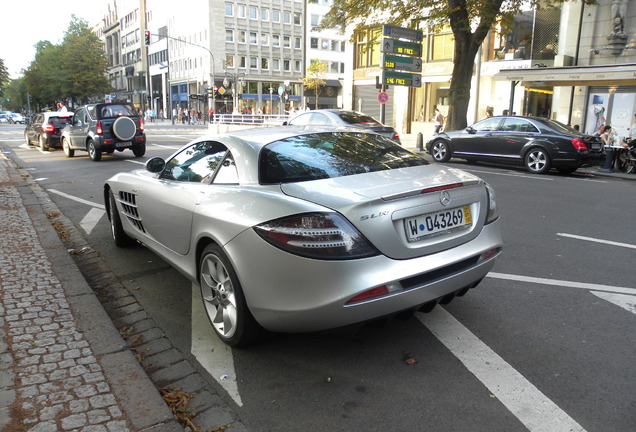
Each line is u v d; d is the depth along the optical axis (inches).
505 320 145.8
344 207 108.0
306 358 125.2
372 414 101.8
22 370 115.2
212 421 99.8
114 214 217.9
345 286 105.1
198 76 2672.2
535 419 99.3
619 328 140.2
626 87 748.6
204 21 2532.0
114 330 136.9
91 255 216.1
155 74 3324.3
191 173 154.6
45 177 472.4
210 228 127.3
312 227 106.0
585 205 326.3
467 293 167.6
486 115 981.2
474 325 142.6
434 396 107.7
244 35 2615.7
